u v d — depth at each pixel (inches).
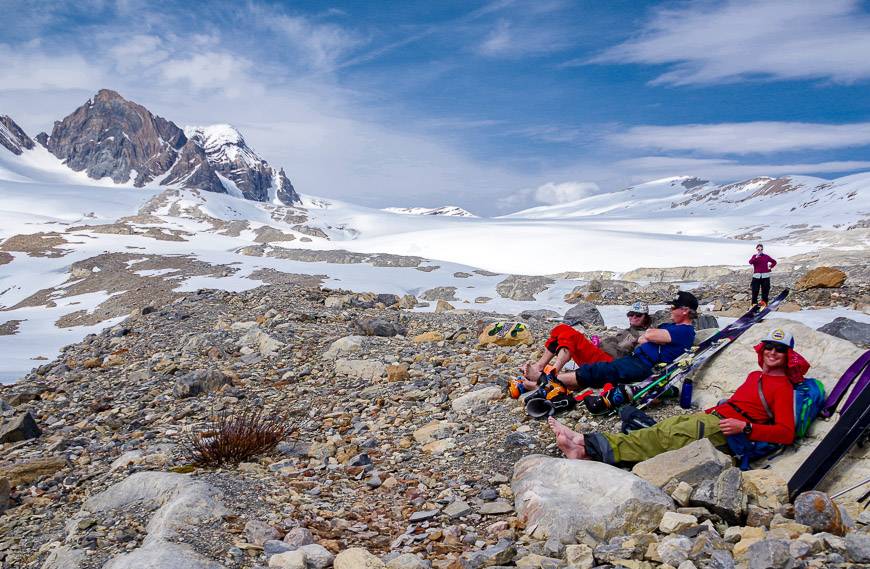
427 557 181.5
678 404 278.7
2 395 490.0
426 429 302.7
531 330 570.9
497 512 207.2
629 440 220.5
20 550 211.0
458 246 6811.0
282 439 311.1
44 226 5000.0
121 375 526.6
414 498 229.5
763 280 779.4
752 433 211.8
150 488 229.6
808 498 164.6
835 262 1631.4
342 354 499.8
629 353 327.0
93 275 2613.2
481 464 254.2
